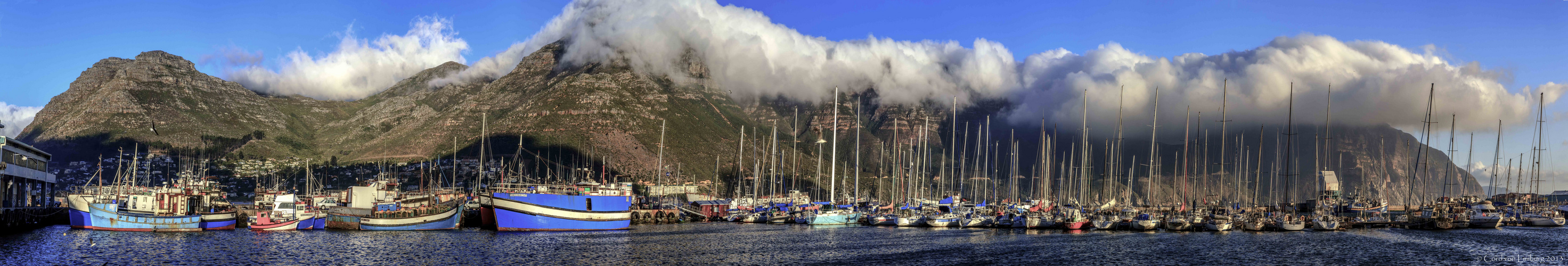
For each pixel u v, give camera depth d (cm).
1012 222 11719
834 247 8706
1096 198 18350
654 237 10000
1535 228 12362
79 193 11194
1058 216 11644
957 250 8388
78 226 9938
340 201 13800
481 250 7950
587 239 9144
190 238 8681
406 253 7612
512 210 9800
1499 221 12125
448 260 7200
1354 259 7888
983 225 11950
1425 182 12888
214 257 7162
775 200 18238
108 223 9531
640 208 15988
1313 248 8650
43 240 8281
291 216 10306
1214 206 13725
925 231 11162
